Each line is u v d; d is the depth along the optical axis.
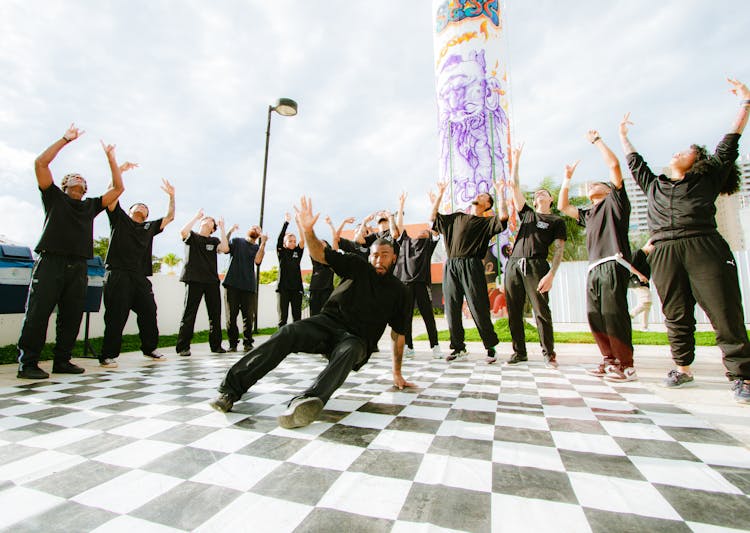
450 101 9.20
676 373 2.63
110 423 1.90
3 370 3.46
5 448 1.58
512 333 3.77
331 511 1.11
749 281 9.66
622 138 2.95
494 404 2.24
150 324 4.23
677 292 2.57
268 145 7.88
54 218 3.22
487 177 8.83
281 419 1.78
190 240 4.77
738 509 1.11
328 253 2.26
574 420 1.93
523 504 1.15
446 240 4.04
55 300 3.23
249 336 5.25
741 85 2.46
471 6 9.09
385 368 3.53
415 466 1.41
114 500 1.17
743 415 1.98
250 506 1.13
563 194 3.34
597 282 2.99
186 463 1.44
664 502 1.15
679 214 2.52
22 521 1.05
